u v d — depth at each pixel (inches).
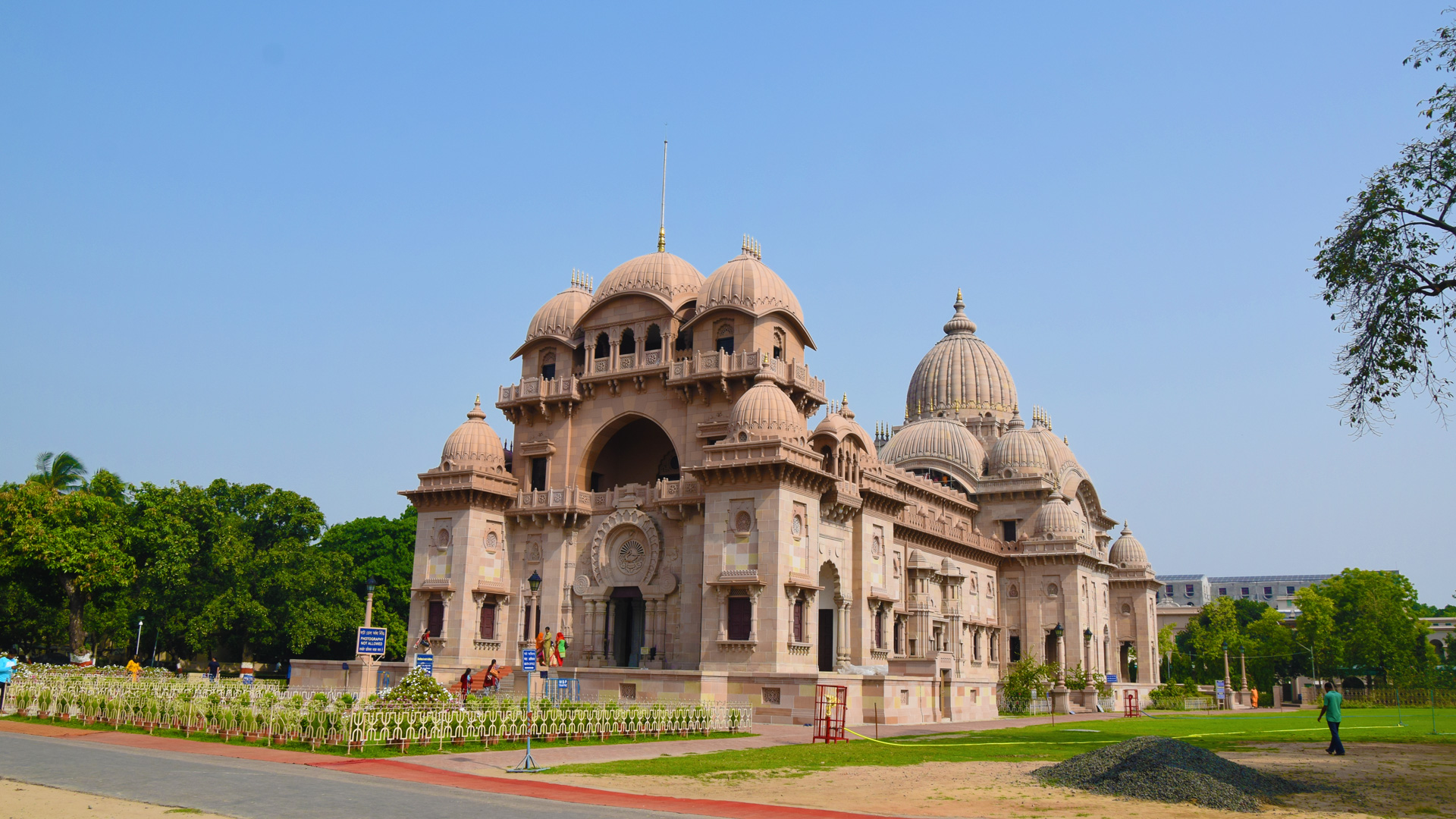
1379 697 4495.6
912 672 2401.6
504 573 2851.9
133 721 1633.9
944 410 4832.7
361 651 1861.5
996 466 4202.8
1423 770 1257.4
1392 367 1354.6
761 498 2359.7
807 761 1347.2
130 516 3523.6
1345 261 1374.3
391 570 3961.6
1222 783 1029.2
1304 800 1021.2
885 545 2869.1
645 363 2815.0
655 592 2593.5
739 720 1881.2
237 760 1247.5
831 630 2620.6
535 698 1828.2
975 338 5059.1
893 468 3403.1
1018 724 2342.5
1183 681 5211.6
